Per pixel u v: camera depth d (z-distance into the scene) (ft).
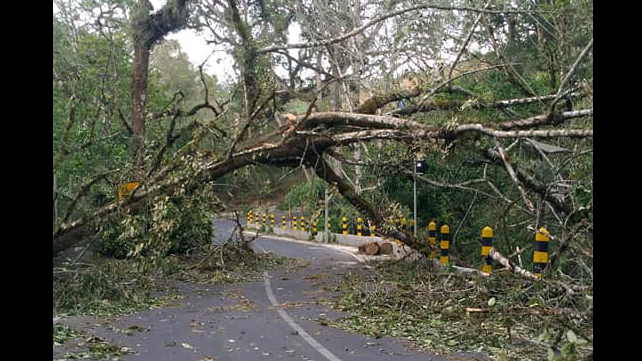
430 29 58.39
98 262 37.76
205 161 39.83
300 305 34.47
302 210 95.66
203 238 54.49
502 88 48.08
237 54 55.52
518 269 29.66
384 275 43.19
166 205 36.86
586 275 25.85
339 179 45.50
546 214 34.55
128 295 33.60
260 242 87.86
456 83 53.06
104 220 36.11
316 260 60.13
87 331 25.91
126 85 72.69
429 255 45.75
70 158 49.01
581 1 34.60
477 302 29.07
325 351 22.98
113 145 53.88
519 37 54.80
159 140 44.45
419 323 28.09
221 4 63.98
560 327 20.80
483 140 35.96
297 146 41.16
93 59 67.72
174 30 66.59
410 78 48.91
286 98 62.34
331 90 76.95
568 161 28.99
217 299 36.73
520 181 31.58
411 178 48.55
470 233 53.98
